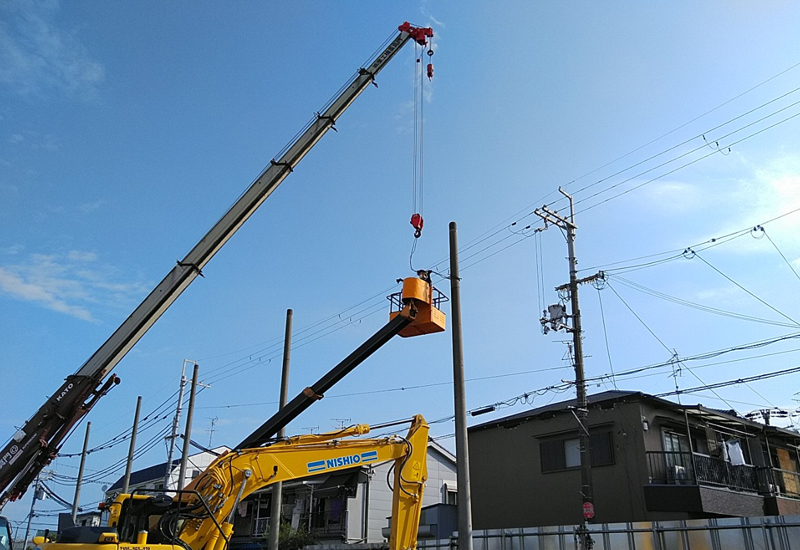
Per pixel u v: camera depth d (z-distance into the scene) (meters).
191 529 10.02
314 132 16.97
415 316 11.66
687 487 18.69
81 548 8.90
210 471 10.58
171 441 31.47
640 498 19.94
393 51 17.53
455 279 14.05
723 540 14.66
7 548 13.34
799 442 25.50
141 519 9.88
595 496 21.25
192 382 29.59
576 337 20.16
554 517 22.33
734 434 22.95
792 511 21.83
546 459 23.28
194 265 16.06
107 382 15.41
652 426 20.86
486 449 25.59
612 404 21.56
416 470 11.75
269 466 10.77
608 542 16.78
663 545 15.72
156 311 15.78
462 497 12.40
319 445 11.34
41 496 38.84
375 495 29.20
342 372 11.74
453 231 14.53
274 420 11.78
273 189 16.77
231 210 16.52
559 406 25.58
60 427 14.75
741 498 19.98
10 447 14.32
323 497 29.58
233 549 30.12
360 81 17.38
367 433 11.83
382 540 28.45
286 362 19.86
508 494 24.16
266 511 32.75
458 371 13.31
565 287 21.28
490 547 19.67
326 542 27.52
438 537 24.45
